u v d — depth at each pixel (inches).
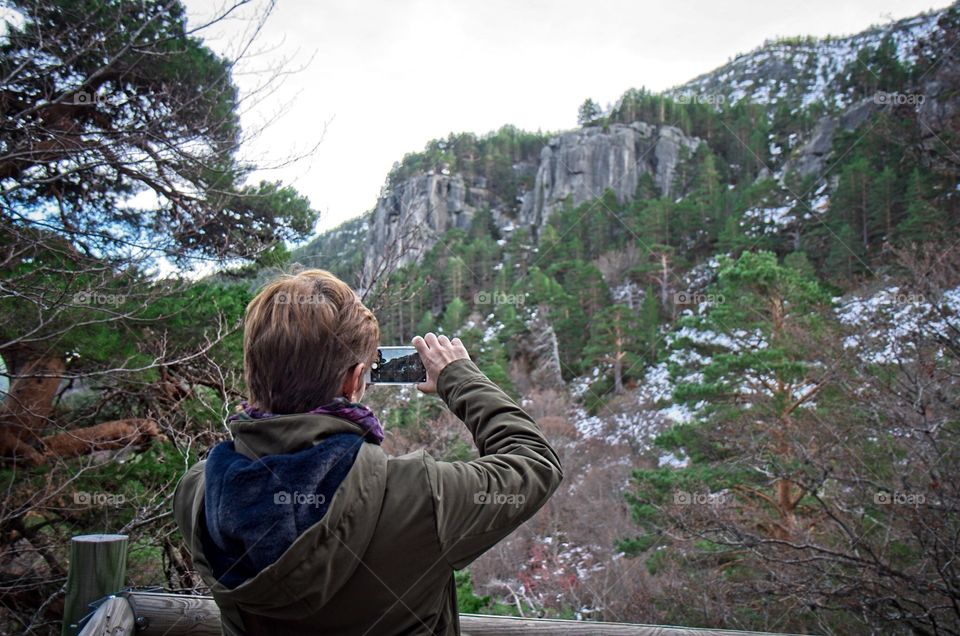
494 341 897.5
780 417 411.8
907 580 218.8
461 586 232.5
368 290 192.9
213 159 183.2
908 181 964.0
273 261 203.9
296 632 31.1
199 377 194.2
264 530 29.3
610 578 443.8
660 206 2155.5
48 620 173.6
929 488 215.5
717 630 64.2
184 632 57.6
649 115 3705.7
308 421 31.6
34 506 151.5
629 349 1331.2
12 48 162.2
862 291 398.9
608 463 891.4
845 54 4867.1
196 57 186.5
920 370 230.4
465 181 3316.9
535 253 2241.6
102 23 168.9
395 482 31.5
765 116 3112.7
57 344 169.0
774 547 293.3
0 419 167.2
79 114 184.5
